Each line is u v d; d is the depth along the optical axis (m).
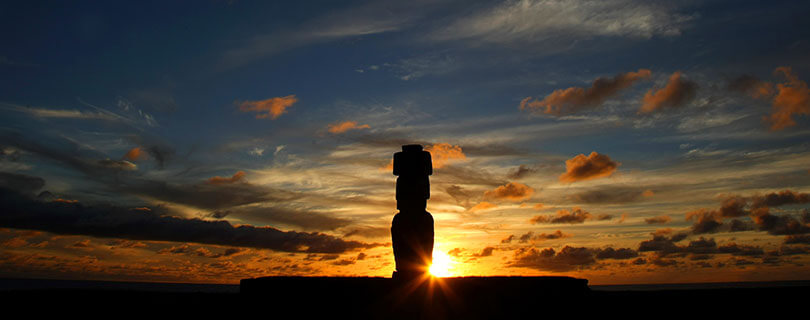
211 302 26.95
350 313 24.45
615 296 27.20
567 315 24.11
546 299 24.41
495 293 24.30
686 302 26.39
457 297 24.59
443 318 24.56
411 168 26.20
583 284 25.16
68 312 25.55
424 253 25.75
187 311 25.58
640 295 27.28
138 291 29.89
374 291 24.78
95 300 27.38
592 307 24.98
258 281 25.53
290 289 25.11
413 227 25.89
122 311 25.77
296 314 24.69
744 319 23.30
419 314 24.39
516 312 24.16
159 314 25.25
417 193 26.00
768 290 28.45
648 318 23.36
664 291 28.73
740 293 27.66
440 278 25.05
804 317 23.61
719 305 25.77
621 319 23.33
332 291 24.91
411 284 24.75
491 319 23.86
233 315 24.91
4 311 25.97
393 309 24.42
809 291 27.91
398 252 25.97
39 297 28.16
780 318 23.48
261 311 24.98
